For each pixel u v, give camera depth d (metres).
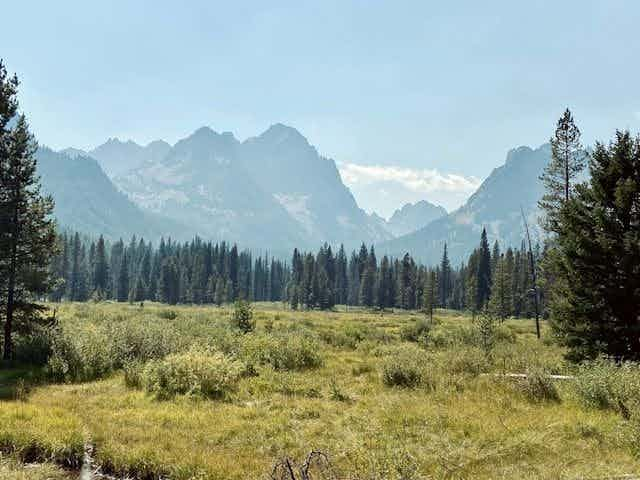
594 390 13.09
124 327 21.80
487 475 8.62
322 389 16.52
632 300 19.17
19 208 21.73
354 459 9.24
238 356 20.67
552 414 12.34
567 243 21.19
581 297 20.48
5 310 21.53
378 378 18.12
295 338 23.75
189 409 13.37
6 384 16.39
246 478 8.68
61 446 10.12
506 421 11.78
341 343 30.75
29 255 22.19
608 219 19.84
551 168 37.75
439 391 15.16
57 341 19.56
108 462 9.78
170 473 9.20
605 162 21.23
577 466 8.74
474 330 30.36
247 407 13.66
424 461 9.12
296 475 8.35
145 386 15.38
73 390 15.69
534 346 29.34
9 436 10.42
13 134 21.81
